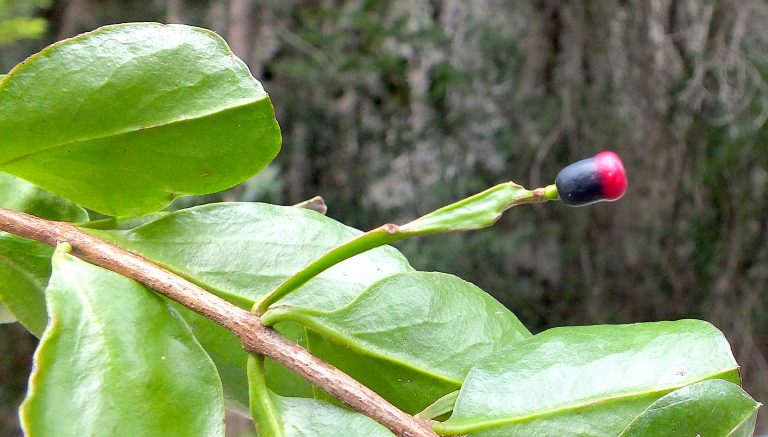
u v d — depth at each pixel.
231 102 0.37
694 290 1.93
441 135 1.95
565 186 0.36
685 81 1.89
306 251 0.39
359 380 0.38
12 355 1.57
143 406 0.35
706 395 0.35
